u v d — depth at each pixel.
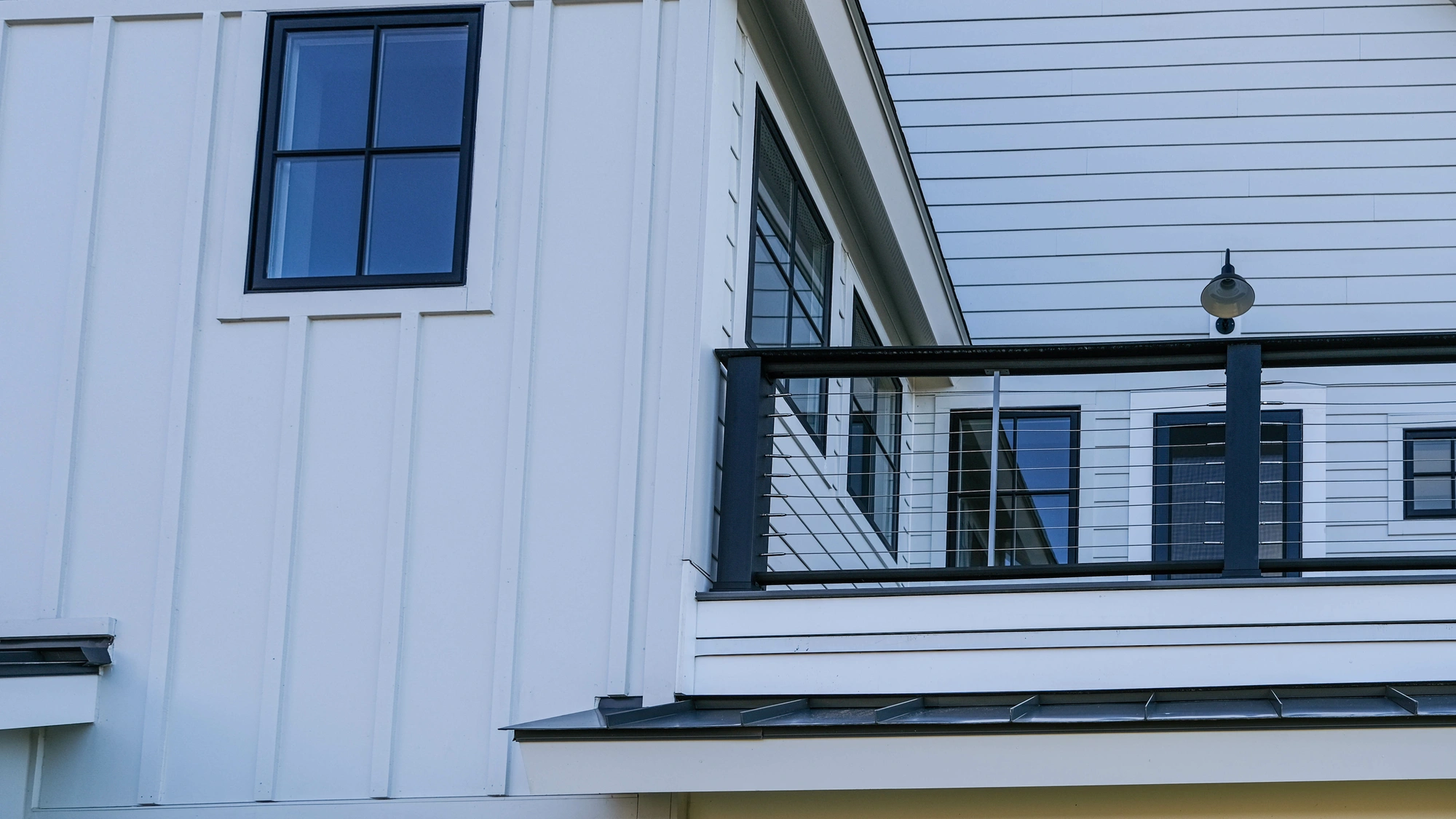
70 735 4.77
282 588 4.77
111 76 5.26
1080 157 10.02
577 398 4.79
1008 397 9.72
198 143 5.14
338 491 4.83
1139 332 9.73
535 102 5.02
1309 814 4.08
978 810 4.25
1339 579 4.44
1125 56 10.10
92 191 5.15
